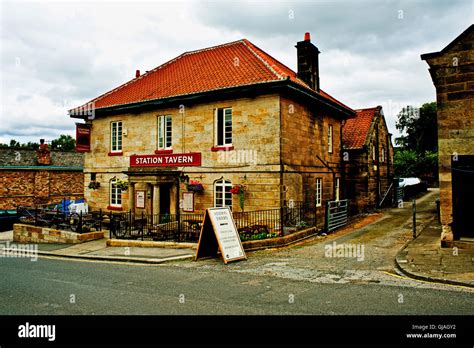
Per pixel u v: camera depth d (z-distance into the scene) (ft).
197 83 60.23
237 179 54.03
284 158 52.06
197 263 38.34
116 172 68.13
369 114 87.71
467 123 38.17
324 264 35.53
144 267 37.52
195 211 57.62
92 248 50.03
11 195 96.02
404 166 139.44
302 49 67.72
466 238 38.88
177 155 59.72
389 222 63.36
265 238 46.42
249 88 51.57
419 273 29.71
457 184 39.01
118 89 75.61
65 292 28.07
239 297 25.46
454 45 38.63
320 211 64.13
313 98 57.98
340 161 75.15
